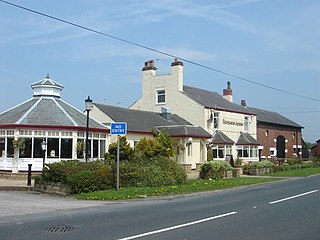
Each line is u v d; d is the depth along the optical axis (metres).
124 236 9.02
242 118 47.59
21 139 25.88
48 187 19.00
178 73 42.25
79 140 27.78
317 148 78.69
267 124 55.84
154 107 43.56
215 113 42.81
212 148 40.59
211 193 19.59
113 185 19.69
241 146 45.44
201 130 38.59
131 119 36.22
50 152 26.47
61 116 27.70
